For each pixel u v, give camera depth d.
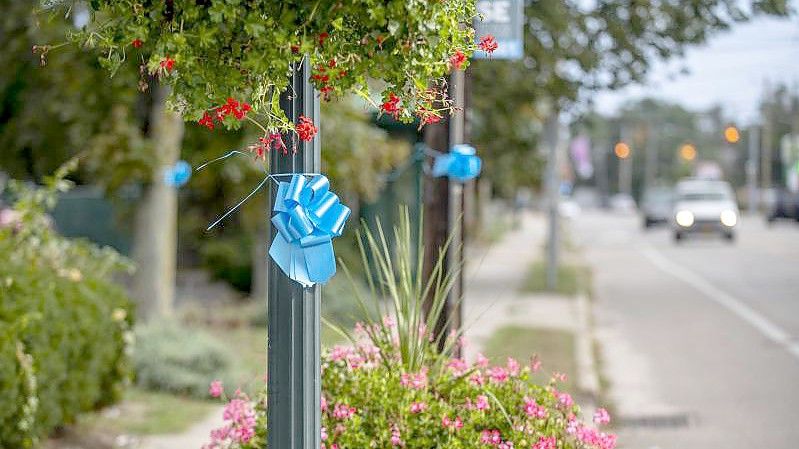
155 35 3.47
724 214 41.34
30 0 13.24
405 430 5.04
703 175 112.06
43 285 8.04
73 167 9.80
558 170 22.67
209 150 14.96
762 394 11.56
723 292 22.61
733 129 52.12
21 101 14.46
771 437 9.61
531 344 14.38
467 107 9.09
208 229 3.89
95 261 9.94
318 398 3.98
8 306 7.45
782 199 61.16
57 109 13.79
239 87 3.52
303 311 3.93
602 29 14.97
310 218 3.85
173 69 3.52
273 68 3.47
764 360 13.78
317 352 3.97
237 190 17.44
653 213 55.09
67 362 8.02
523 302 20.22
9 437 7.06
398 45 3.49
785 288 23.11
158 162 13.56
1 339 6.91
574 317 17.83
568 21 14.52
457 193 8.57
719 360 13.84
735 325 17.27
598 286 24.64
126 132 13.58
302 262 3.85
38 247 9.30
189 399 10.49
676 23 14.75
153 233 14.00
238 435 5.47
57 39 12.94
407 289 5.55
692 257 34.16
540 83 15.09
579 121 15.96
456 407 5.18
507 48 8.19
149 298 13.95
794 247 38.44
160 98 13.57
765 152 86.69
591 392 11.18
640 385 12.18
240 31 3.41
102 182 14.66
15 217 9.68
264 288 18.97
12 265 8.12
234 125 3.52
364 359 5.53
